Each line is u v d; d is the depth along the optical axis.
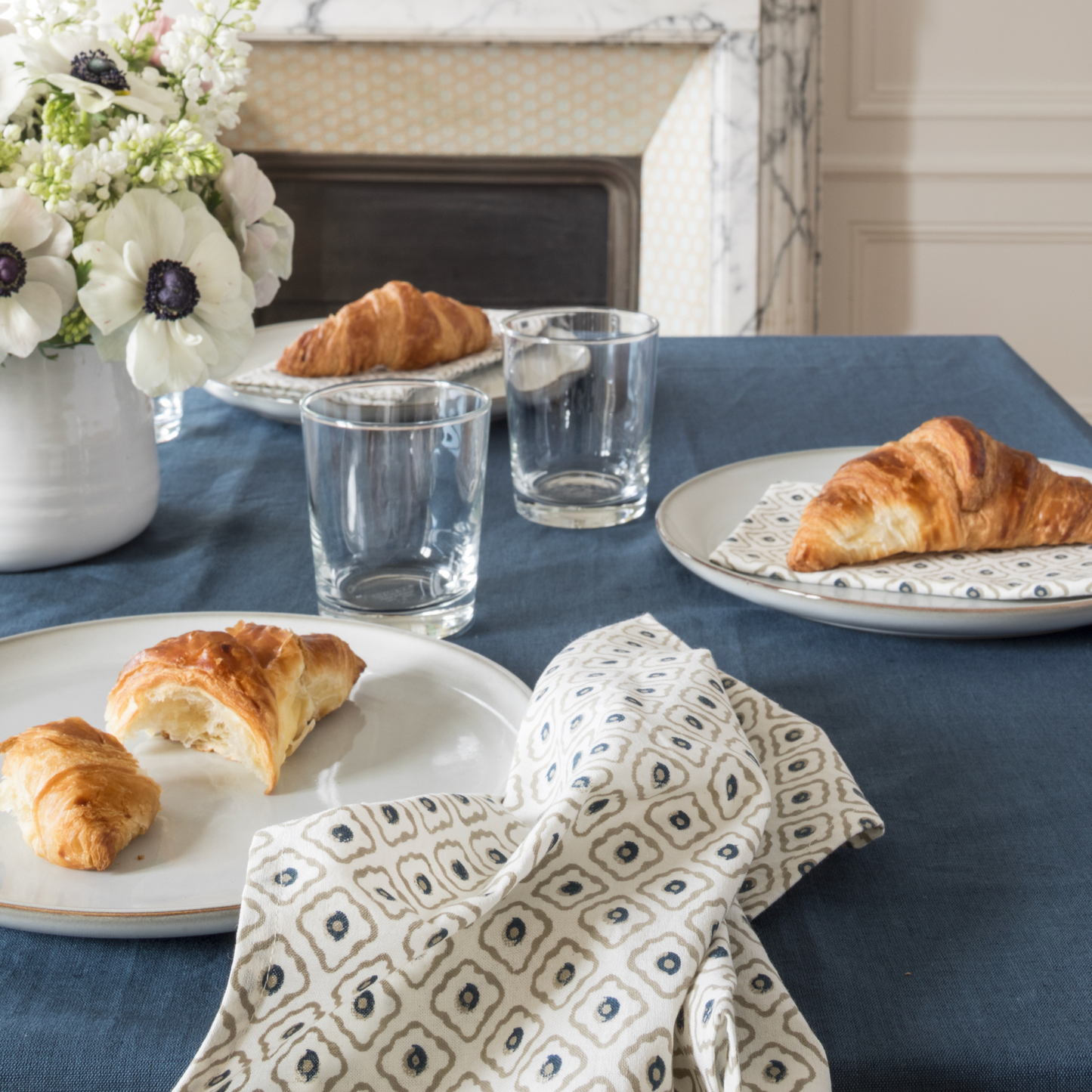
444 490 0.65
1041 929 0.42
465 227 2.72
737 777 0.43
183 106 0.72
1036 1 2.57
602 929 0.38
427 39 2.40
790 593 0.63
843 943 0.41
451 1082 0.35
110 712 0.51
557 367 0.81
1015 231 2.73
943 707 0.58
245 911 0.37
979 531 0.71
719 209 2.53
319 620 0.63
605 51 2.50
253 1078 0.34
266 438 1.04
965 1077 0.36
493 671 0.57
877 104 2.65
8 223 0.62
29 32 0.66
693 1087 0.35
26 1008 0.38
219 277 0.69
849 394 1.15
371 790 0.49
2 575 0.76
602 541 0.82
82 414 0.73
